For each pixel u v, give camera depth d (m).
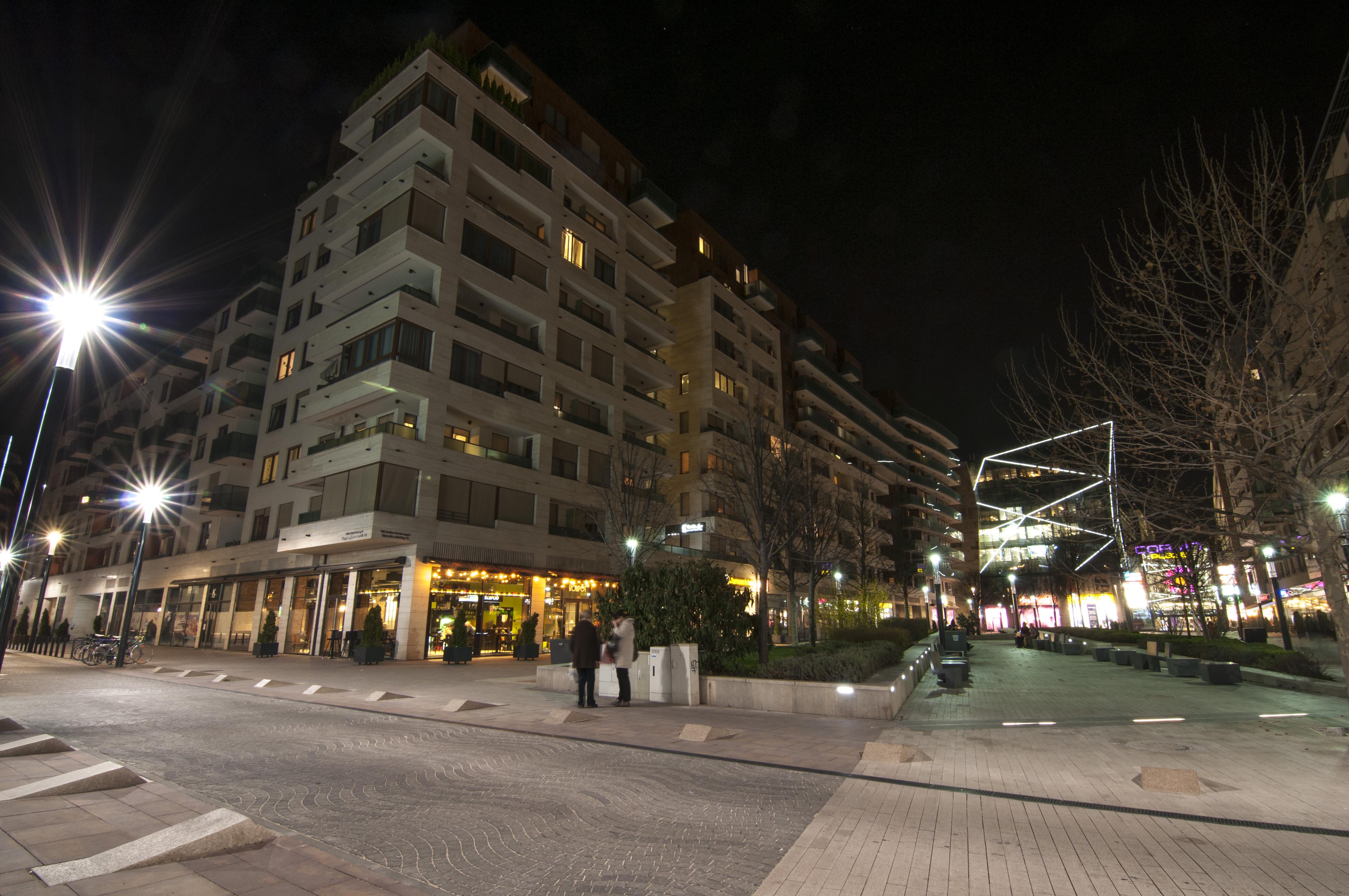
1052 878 4.26
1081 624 71.94
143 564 43.53
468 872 4.32
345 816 5.52
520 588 29.17
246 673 19.38
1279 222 8.90
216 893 3.74
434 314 27.61
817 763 7.47
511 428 30.69
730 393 46.69
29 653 28.61
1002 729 9.76
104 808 5.35
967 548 91.62
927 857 4.63
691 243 49.66
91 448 55.91
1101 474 10.19
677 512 43.53
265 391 38.53
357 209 30.55
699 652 13.52
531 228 35.19
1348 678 8.26
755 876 4.29
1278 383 8.64
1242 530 10.97
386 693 13.59
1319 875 4.26
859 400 68.75
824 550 27.39
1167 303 9.11
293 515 32.16
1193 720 10.44
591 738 8.98
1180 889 4.07
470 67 33.53
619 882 4.19
